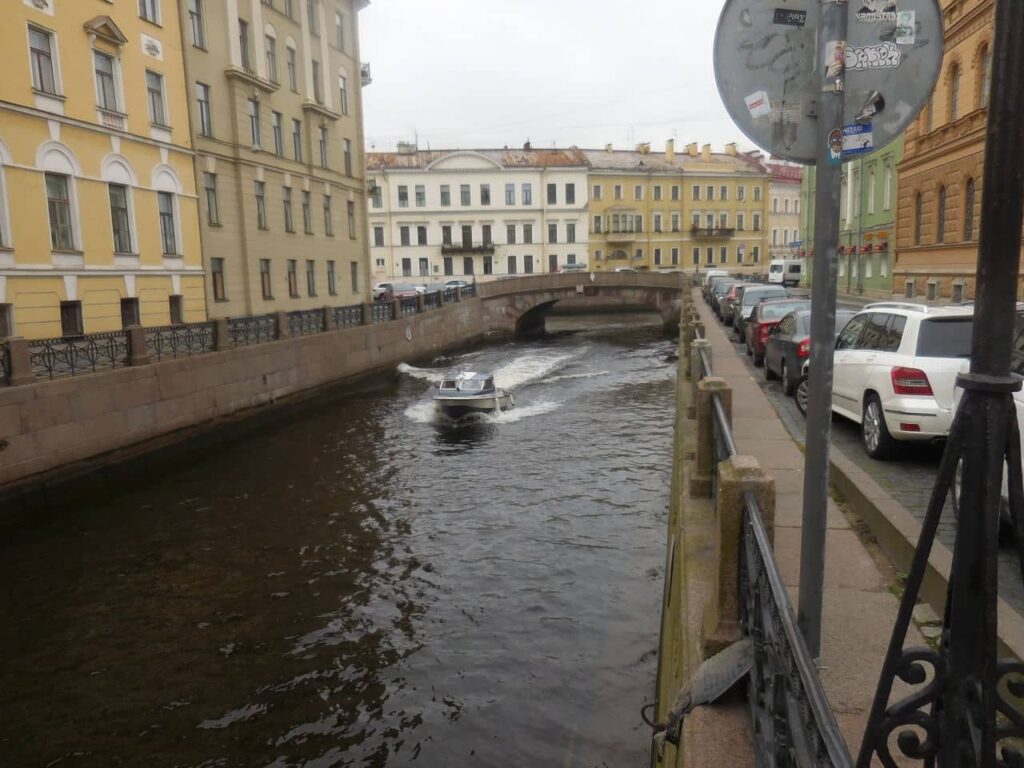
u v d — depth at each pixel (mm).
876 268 38438
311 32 36094
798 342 11961
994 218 1573
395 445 19391
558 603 10312
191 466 17453
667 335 48219
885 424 7848
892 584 4633
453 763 7242
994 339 1597
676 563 5379
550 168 75438
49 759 7469
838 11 2326
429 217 75375
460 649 9266
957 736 1687
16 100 19016
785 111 2455
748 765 2857
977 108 26062
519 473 16594
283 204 33250
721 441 5281
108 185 22453
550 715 7840
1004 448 1604
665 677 4816
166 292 25156
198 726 7930
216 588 11141
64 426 14289
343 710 8141
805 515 2668
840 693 3418
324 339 26094
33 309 19656
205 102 27906
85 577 11547
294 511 14391
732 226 81250
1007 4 1527
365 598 10742
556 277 50812
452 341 41906
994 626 1638
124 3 23047
